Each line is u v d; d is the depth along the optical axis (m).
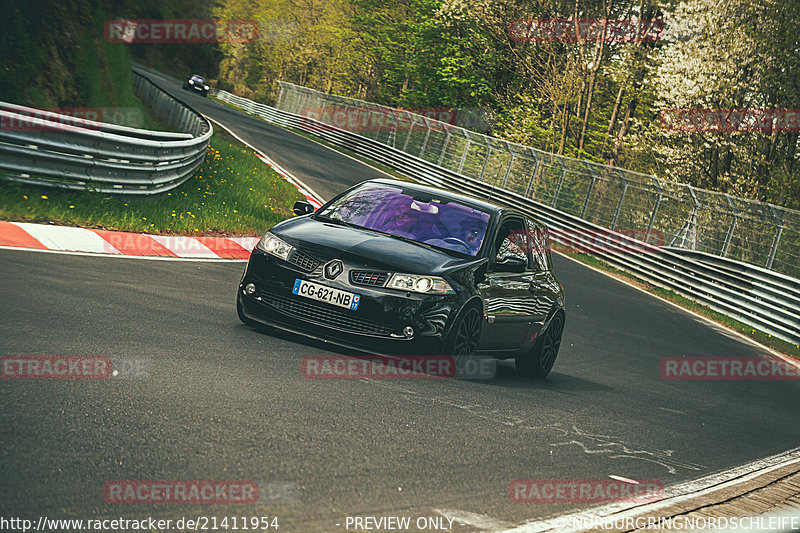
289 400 8.61
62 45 28.12
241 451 6.71
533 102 72.25
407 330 10.98
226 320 12.53
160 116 49.84
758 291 33.19
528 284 13.59
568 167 52.16
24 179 18.25
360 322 11.04
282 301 11.39
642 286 37.94
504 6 70.56
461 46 79.50
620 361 19.06
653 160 59.78
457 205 13.30
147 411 7.29
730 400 17.19
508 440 9.12
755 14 50.19
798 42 49.16
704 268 36.09
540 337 14.45
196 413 7.50
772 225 37.62
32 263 13.67
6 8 25.95
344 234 11.97
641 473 9.08
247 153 46.06
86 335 9.77
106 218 19.19
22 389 7.29
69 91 28.05
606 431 11.02
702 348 25.00
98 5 31.28
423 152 65.94
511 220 13.73
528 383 13.55
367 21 98.38
